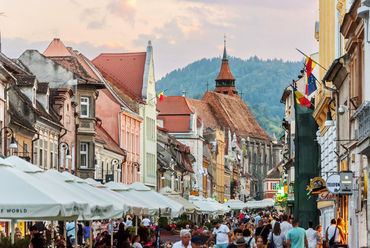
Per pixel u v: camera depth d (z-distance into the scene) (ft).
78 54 367.86
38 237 91.09
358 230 133.28
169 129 573.33
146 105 395.14
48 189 77.05
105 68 408.46
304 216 225.15
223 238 138.72
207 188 608.19
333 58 203.92
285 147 421.18
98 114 344.49
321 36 218.59
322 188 171.53
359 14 108.47
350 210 147.43
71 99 262.26
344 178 129.70
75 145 265.75
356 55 144.05
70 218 92.58
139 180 375.04
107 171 306.14
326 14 210.79
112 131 342.85
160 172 422.00
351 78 151.94
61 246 105.70
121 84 386.11
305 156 228.22
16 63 251.19
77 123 267.59
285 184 411.13
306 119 229.86
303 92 337.31
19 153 198.39
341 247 124.77
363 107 108.78
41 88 232.53
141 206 124.77
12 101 203.31
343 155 168.55
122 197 122.93
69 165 257.14
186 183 510.99
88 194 94.94
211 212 289.94
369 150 110.83
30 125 204.33
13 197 72.54
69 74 265.95
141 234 136.26
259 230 125.08
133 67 407.23
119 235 114.11
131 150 363.76
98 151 289.33
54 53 308.81
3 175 74.95
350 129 154.30
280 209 530.27
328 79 174.70
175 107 579.48
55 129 236.02
